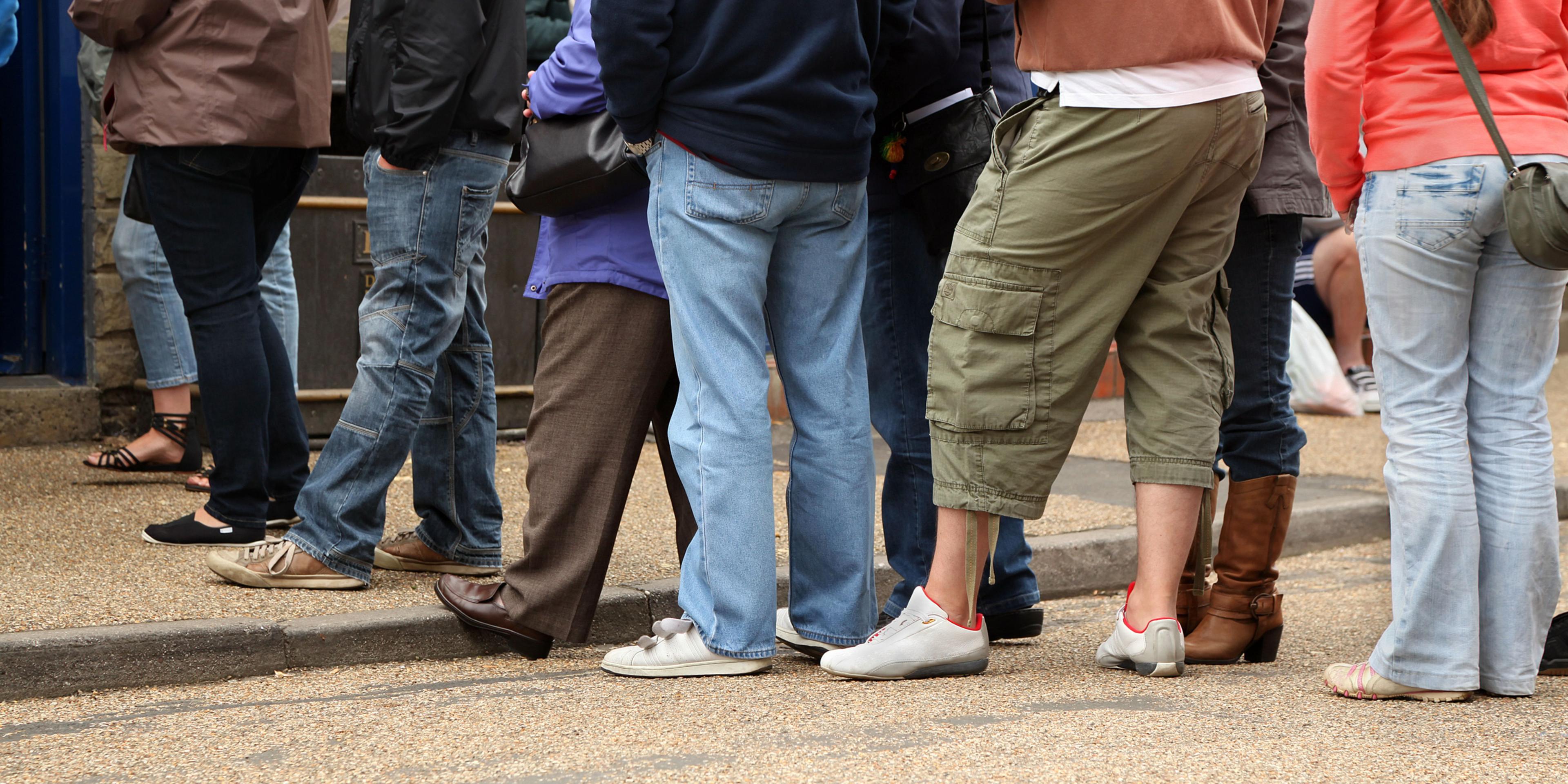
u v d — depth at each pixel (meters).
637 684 7.89
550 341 8.48
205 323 10.37
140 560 10.10
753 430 7.87
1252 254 8.48
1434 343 7.29
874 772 6.16
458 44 8.84
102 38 9.79
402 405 9.45
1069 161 7.36
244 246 10.41
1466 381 7.41
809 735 6.75
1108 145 7.29
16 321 16.23
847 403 8.17
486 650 8.91
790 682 7.88
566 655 8.89
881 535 11.73
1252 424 8.52
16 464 14.05
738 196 7.62
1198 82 7.31
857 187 8.03
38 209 15.98
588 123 7.97
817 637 8.27
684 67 7.50
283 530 11.36
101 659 7.95
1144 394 7.94
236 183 10.26
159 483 13.22
